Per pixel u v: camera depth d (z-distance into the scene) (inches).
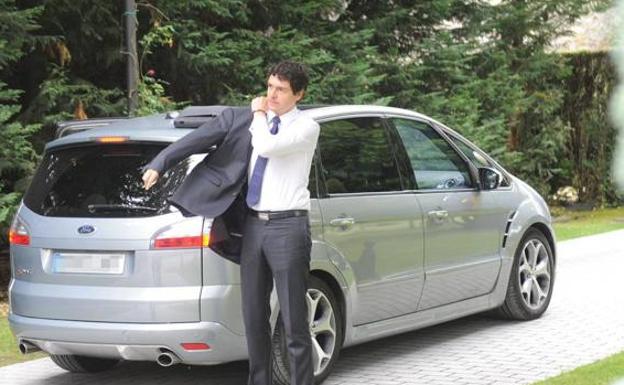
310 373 170.1
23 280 197.5
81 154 200.5
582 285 350.6
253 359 172.4
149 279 179.6
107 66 395.5
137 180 189.3
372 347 249.0
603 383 195.3
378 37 528.7
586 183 714.2
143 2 392.2
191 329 177.0
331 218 204.2
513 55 607.2
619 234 543.5
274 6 450.0
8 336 272.7
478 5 582.6
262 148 160.7
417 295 231.6
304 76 165.6
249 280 169.5
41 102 359.9
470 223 251.8
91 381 218.1
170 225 179.9
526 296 279.6
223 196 166.1
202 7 407.8
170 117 211.6
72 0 363.3
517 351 240.1
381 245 218.4
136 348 180.4
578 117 698.2
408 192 230.7
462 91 546.3
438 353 239.6
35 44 362.9
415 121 246.4
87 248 185.9
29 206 200.8
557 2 597.9
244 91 435.5
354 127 222.4
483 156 274.2
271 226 165.2
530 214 278.1
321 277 204.4
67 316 187.5
